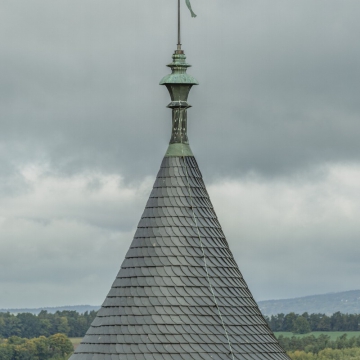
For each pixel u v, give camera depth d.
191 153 105.00
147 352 97.38
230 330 99.25
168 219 102.12
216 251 102.00
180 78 105.12
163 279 99.94
